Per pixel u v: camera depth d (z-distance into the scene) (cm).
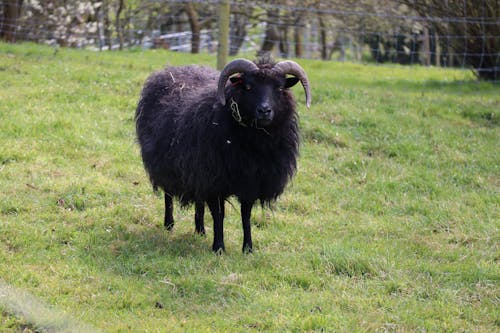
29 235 1009
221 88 958
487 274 947
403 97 1870
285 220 1165
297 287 902
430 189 1337
